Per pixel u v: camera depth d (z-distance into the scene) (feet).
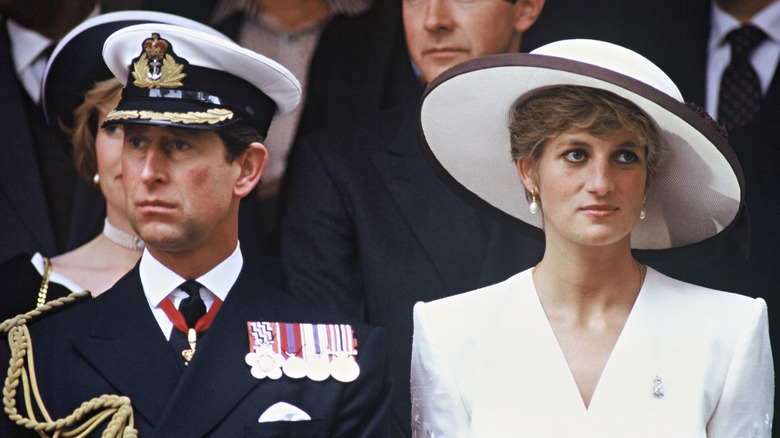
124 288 38.86
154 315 38.22
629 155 36.83
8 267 50.37
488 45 57.88
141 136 37.45
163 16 55.62
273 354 38.32
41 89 55.06
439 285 53.57
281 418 37.09
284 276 56.08
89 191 58.23
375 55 60.18
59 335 37.96
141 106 37.68
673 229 41.29
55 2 60.18
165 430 35.88
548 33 58.75
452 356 39.04
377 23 60.44
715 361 37.19
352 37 60.39
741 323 37.73
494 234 53.26
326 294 54.49
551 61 35.94
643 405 36.83
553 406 37.35
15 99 59.11
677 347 37.50
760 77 59.16
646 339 37.70
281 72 39.81
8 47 59.52
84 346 37.29
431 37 57.98
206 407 36.65
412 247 54.29
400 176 55.77
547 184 37.42
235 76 39.24
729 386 36.99
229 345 38.11
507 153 41.34
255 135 39.47
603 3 59.06
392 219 55.01
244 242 59.06
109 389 36.81
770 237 54.65
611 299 38.73
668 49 59.72
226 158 38.19
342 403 38.40
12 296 48.80
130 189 37.22
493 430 37.45
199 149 37.45
